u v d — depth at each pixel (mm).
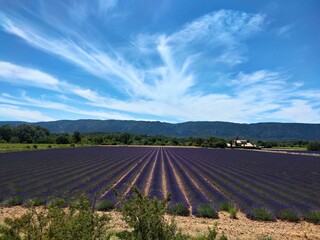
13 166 31547
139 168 31984
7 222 4656
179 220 11500
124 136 140875
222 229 10367
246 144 124125
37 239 4578
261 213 12305
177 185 19750
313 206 14008
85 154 54719
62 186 18719
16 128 122125
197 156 57375
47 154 52062
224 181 22359
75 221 4785
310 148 98250
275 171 30828
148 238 5176
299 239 9570
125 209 5449
